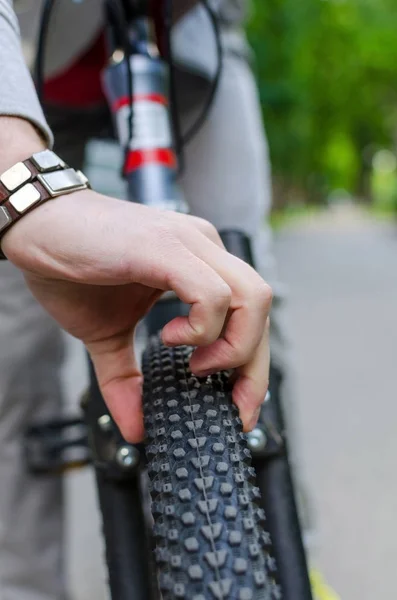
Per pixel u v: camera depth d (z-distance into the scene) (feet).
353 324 13.09
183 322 1.55
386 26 59.52
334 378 9.17
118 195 3.62
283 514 1.87
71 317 1.83
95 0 2.66
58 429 3.19
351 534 5.13
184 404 1.64
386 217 65.36
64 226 1.57
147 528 2.09
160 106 2.23
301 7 39.14
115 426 1.98
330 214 76.89
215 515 1.43
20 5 2.70
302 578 1.82
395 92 68.85
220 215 3.14
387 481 6.00
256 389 1.68
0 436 3.28
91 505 5.54
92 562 4.69
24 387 3.30
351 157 98.32
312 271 22.63
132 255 1.51
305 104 42.29
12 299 3.25
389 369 9.63
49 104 3.07
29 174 1.63
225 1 3.31
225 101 3.12
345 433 7.11
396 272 22.09
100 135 3.24
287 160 46.42
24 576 3.37
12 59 1.74
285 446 1.95
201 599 1.33
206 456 1.52
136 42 2.42
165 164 2.15
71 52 2.78
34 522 3.36
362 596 4.36
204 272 1.49
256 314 1.58
